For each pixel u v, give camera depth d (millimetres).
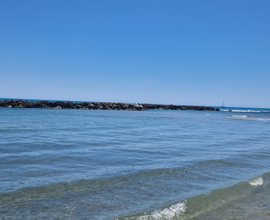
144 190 6883
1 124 24609
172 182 7648
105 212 5449
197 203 6133
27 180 7352
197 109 154125
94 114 59375
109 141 15961
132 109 108375
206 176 8430
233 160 11086
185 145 15195
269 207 6117
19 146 12852
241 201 6398
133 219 5148
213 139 18766
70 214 5297
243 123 42219
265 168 9898
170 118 52000
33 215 5176
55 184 7094
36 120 32188
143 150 13016
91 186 7047
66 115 49562
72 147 13203
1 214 5145
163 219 5223
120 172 8539
